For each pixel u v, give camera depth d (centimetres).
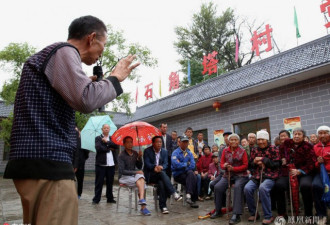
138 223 385
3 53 910
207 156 634
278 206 398
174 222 389
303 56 635
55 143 105
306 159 388
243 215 429
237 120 812
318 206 361
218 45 2062
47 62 107
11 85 949
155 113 1122
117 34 1038
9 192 711
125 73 126
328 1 648
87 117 970
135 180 460
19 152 102
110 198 557
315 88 626
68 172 108
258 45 812
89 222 393
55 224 101
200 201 562
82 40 126
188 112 1018
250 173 458
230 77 848
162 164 504
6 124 1005
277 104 705
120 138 521
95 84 109
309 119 630
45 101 106
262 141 414
